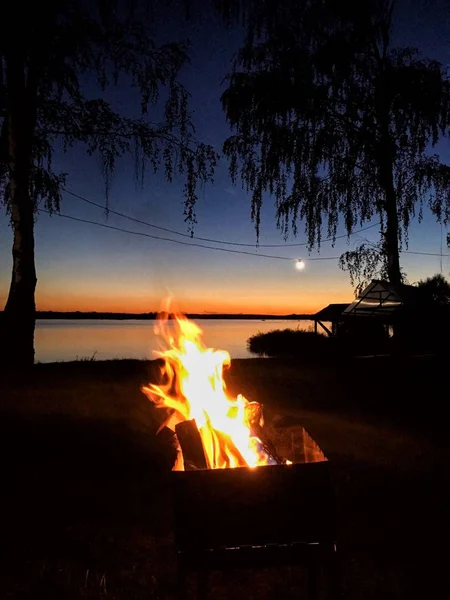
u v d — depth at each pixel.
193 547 2.72
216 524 2.73
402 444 6.57
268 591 3.20
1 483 5.16
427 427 7.65
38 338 43.75
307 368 13.33
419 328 21.58
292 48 19.42
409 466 5.59
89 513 4.43
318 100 19.55
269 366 13.59
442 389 10.95
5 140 12.75
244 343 37.75
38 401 8.86
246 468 2.74
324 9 19.28
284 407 8.75
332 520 2.75
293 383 11.04
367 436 6.96
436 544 3.79
